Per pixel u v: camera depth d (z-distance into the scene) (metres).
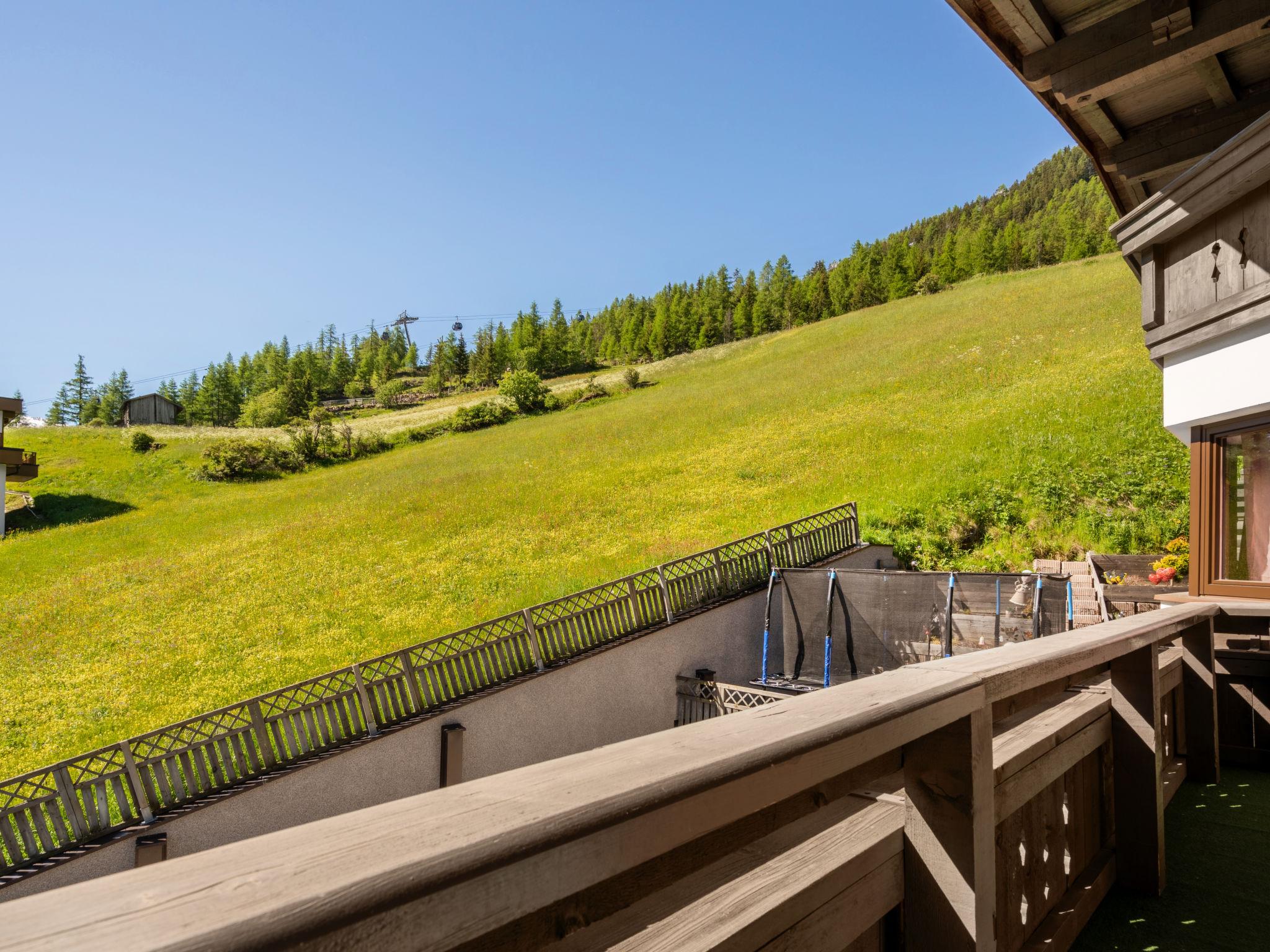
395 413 93.75
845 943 1.43
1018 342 37.28
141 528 31.42
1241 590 6.59
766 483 24.61
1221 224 6.35
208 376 117.44
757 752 1.01
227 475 41.88
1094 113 5.88
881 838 1.60
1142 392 23.42
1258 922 2.81
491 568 20.45
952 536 16.62
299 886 0.52
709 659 13.02
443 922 0.62
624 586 13.82
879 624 11.77
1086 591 12.83
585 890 0.86
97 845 8.30
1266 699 5.26
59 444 50.94
